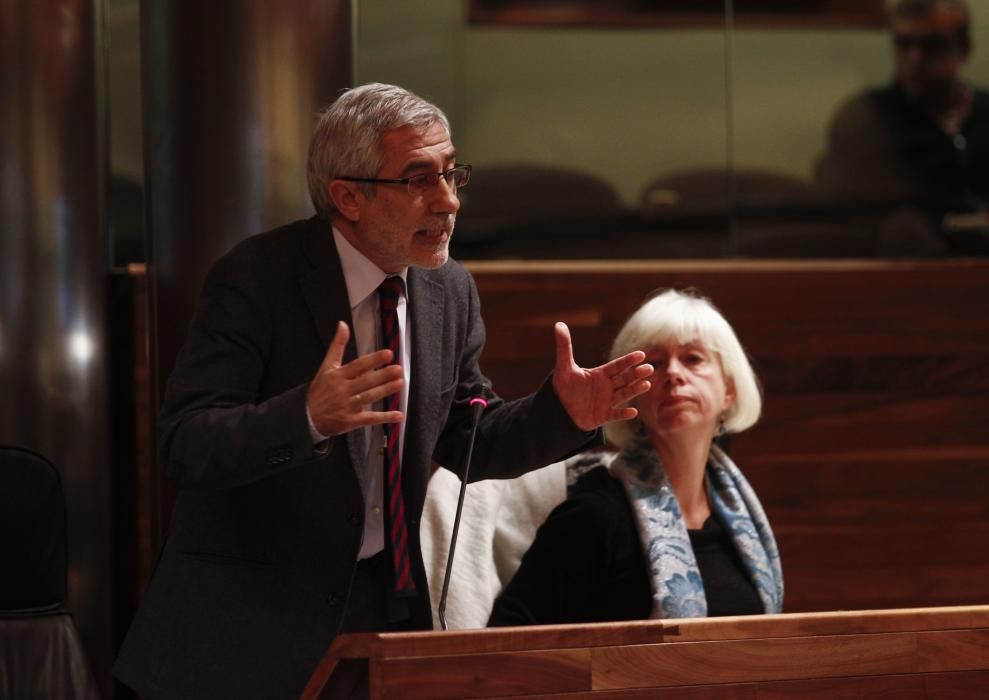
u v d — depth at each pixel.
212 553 6.11
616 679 5.04
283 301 6.11
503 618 7.13
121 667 6.16
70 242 10.37
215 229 9.18
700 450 7.77
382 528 6.30
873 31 14.10
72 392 10.32
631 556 7.32
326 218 6.36
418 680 4.89
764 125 13.84
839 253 13.86
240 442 5.36
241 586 6.05
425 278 6.52
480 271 12.35
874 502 12.23
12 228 10.18
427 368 6.32
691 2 13.77
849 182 13.94
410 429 6.26
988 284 12.94
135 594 10.91
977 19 14.34
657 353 7.73
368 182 6.06
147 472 11.04
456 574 7.64
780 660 5.17
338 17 9.47
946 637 5.31
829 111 13.98
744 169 13.74
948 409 12.57
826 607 11.98
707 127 13.73
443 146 6.16
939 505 12.34
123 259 11.46
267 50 9.18
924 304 12.85
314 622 5.99
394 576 6.20
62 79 10.36
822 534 12.09
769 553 7.86
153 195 9.45
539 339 12.31
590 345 12.36
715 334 7.79
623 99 13.61
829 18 14.00
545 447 6.18
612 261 13.42
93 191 10.54
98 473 10.41
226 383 5.87
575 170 13.46
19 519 7.93
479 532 7.80
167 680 6.01
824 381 12.46
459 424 6.62
